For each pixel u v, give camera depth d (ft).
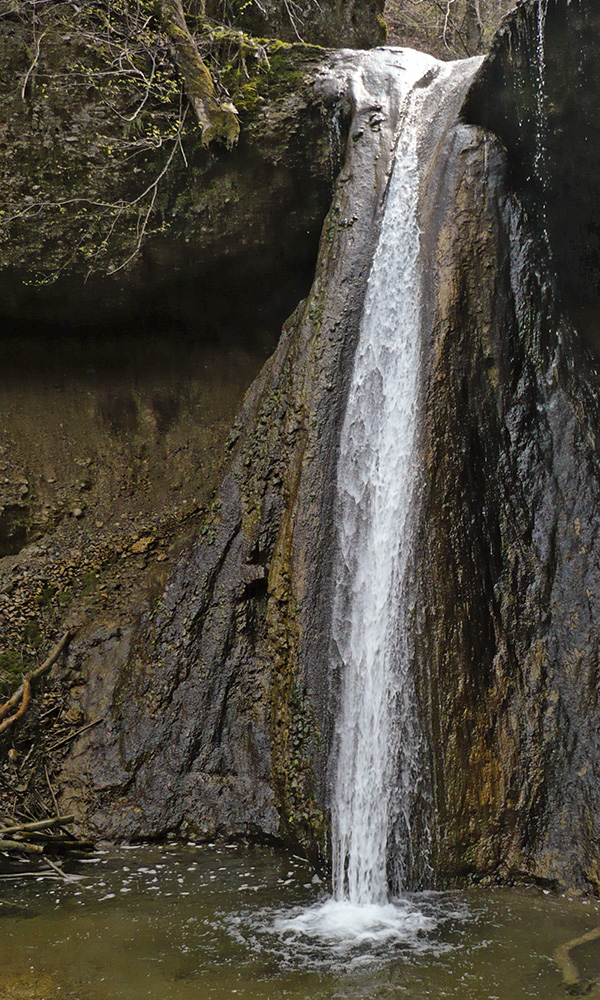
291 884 20.94
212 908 19.49
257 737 25.22
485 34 50.42
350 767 21.58
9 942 17.92
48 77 28.58
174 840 24.14
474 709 21.22
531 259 24.82
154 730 25.64
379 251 25.90
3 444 33.32
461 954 16.98
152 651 26.63
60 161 29.14
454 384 23.15
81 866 22.38
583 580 22.68
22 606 30.27
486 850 20.47
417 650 21.21
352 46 35.22
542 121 26.20
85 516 33.40
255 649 26.09
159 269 31.53
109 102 28.86
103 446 34.09
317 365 25.23
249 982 16.02
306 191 30.35
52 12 28.35
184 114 29.22
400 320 24.63
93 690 27.35
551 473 23.85
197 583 26.78
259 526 26.20
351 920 18.81
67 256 30.45
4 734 26.27
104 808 24.70
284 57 30.19
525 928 18.11
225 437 34.53
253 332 34.50
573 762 21.16
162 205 30.19
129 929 18.44
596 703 21.42
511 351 24.23
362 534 23.36
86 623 29.76
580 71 24.99
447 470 22.41
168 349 34.47
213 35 30.12
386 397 24.23
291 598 23.54
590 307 28.50
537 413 24.31
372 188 26.63
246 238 31.09
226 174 30.04
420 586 21.58
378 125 27.58
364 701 21.83
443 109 26.91
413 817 20.40
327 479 24.20
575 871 20.13
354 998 15.38
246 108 29.53
